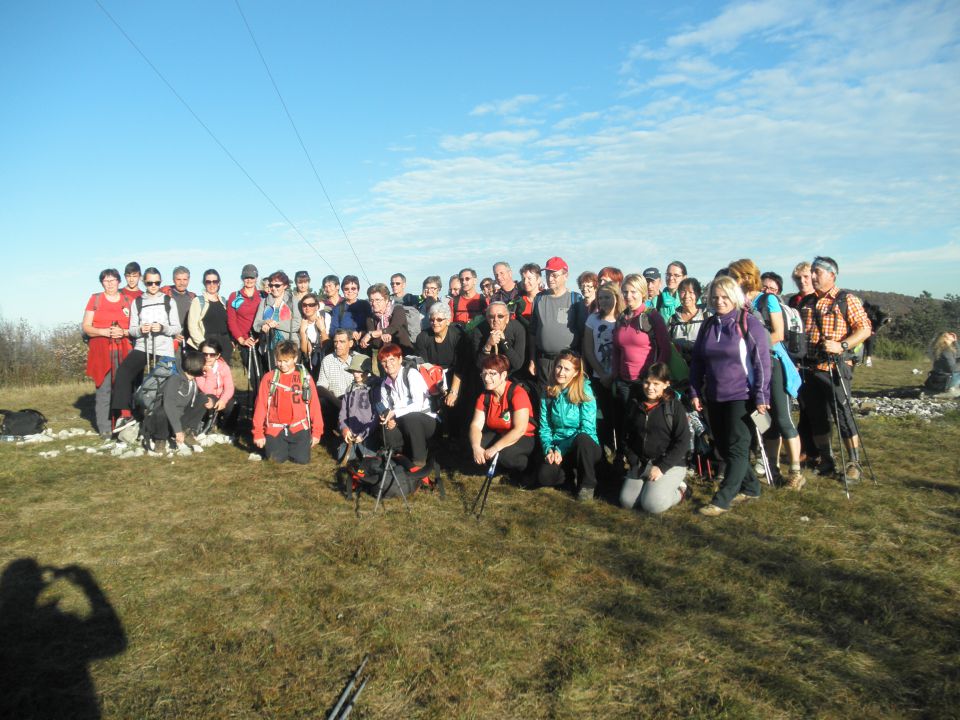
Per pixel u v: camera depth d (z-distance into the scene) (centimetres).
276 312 962
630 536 518
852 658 351
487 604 418
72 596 438
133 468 753
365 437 718
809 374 666
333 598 428
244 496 641
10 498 641
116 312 928
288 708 323
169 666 359
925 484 636
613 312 682
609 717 312
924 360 2219
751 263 632
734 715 307
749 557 475
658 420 580
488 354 728
